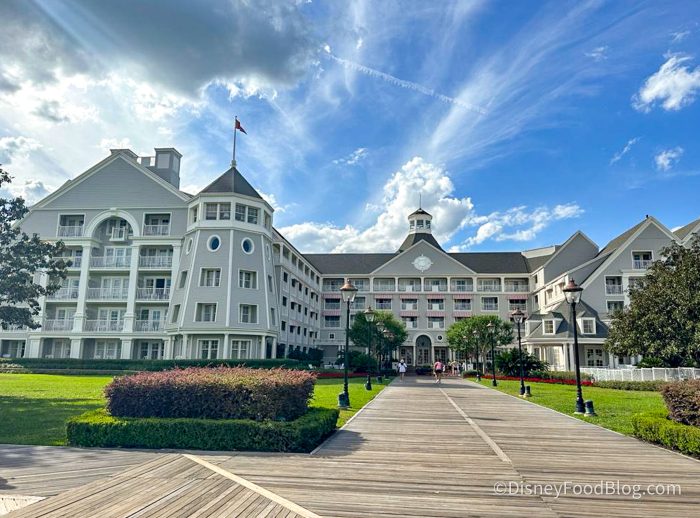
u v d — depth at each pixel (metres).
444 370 55.34
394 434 11.94
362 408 17.73
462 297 65.69
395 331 51.56
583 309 45.16
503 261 69.19
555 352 48.06
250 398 10.27
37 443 10.02
